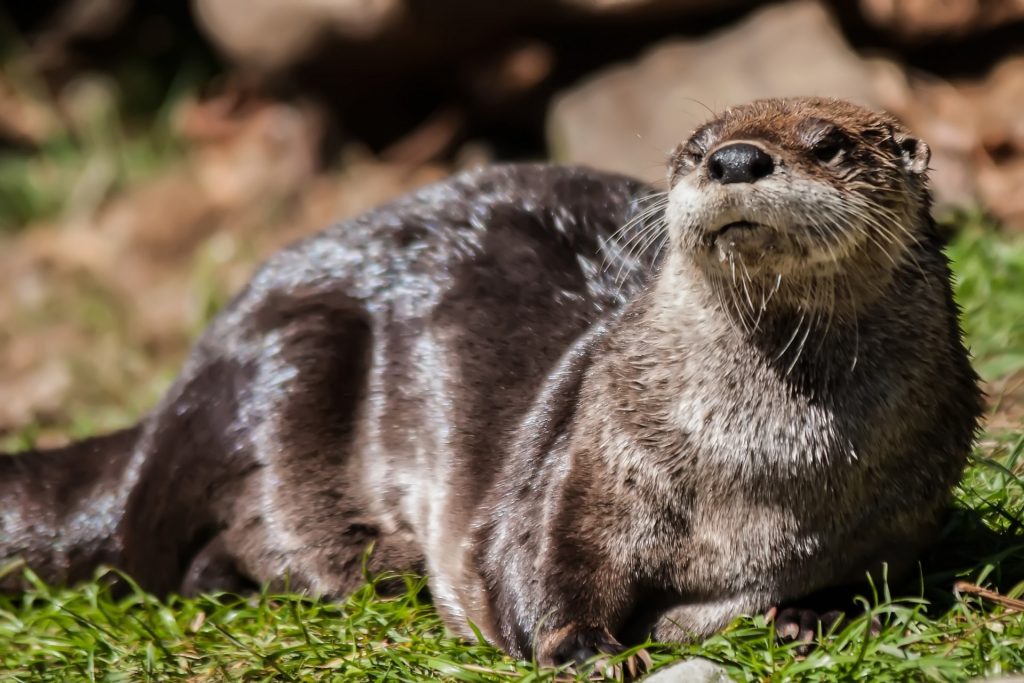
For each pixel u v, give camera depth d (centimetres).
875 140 1402
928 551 1516
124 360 2909
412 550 1705
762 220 1316
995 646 1320
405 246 1792
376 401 1738
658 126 2917
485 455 1606
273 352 1781
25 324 3172
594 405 1473
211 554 1792
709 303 1419
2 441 2544
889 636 1356
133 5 4188
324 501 1739
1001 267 2222
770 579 1426
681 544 1430
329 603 1722
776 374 1391
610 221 1770
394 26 3212
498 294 1716
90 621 1655
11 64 4150
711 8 3052
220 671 1506
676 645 1427
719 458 1402
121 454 1891
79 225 3612
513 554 1483
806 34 2922
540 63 3225
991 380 2003
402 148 3450
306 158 3484
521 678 1368
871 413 1382
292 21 3338
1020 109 2886
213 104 3759
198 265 3225
